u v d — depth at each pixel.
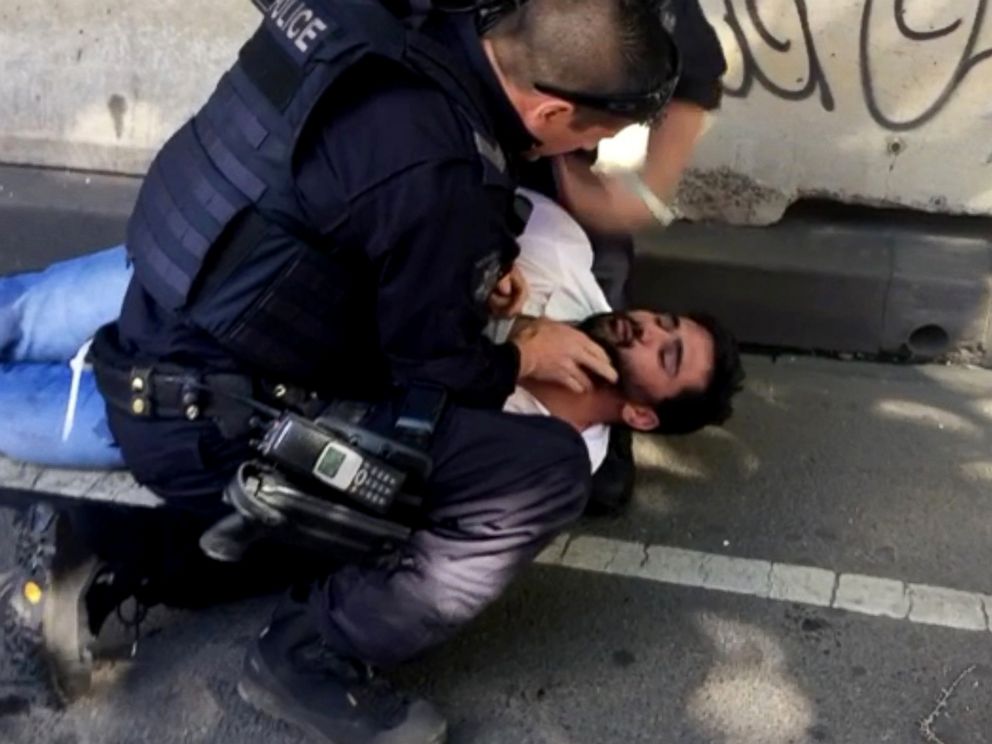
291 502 2.30
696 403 2.99
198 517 2.82
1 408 3.16
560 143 2.37
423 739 2.63
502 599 3.02
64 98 3.95
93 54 3.90
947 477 3.34
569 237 3.01
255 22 3.77
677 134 3.02
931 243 3.71
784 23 3.50
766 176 3.69
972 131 3.54
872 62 3.51
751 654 2.89
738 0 3.50
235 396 2.44
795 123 3.61
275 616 2.73
